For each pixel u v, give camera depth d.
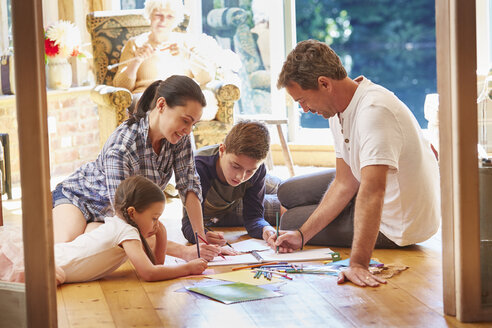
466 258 2.09
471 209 2.08
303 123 7.22
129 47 5.33
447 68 2.09
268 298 2.35
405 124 2.71
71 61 6.21
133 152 2.92
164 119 2.82
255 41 6.05
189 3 6.16
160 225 2.78
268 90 6.08
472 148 2.06
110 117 4.93
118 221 2.64
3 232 2.13
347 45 9.62
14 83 2.02
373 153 2.51
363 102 2.64
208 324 2.12
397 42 9.59
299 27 9.50
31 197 2.01
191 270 2.65
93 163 3.09
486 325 2.08
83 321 2.17
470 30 2.03
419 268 2.72
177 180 3.09
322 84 2.63
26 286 2.04
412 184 2.85
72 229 2.90
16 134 2.22
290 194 3.34
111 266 2.63
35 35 1.98
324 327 2.08
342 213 3.08
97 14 5.43
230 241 3.33
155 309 2.27
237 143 2.94
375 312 2.20
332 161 5.88
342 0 9.54
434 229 2.98
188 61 5.50
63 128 5.83
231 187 3.29
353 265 2.54
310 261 2.85
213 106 5.08
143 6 6.36
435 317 2.15
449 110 2.10
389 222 2.96
